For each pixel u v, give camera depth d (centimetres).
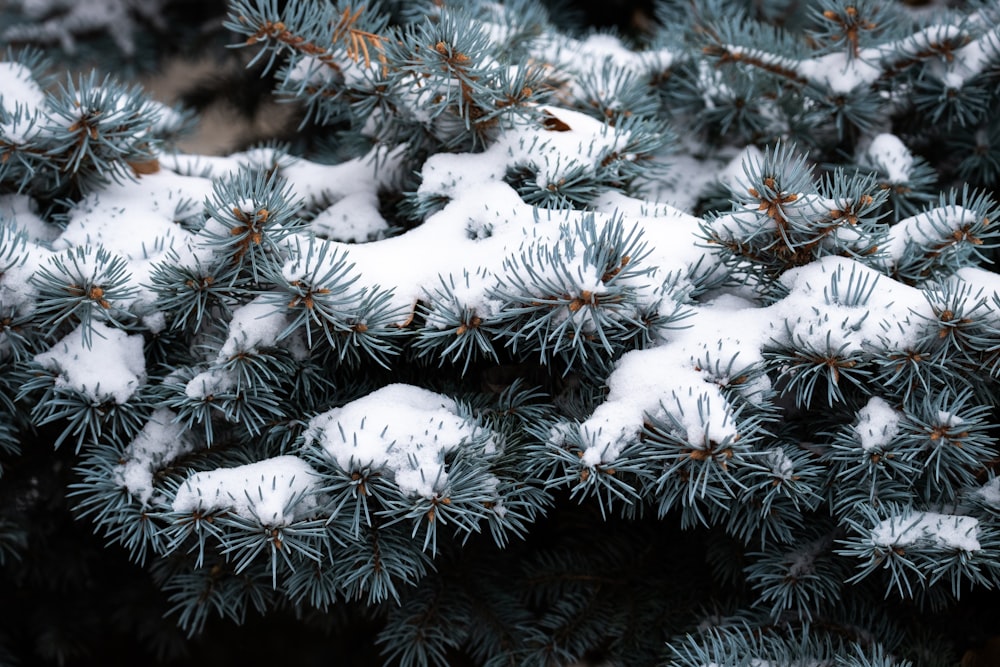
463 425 65
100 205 69
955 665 68
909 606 70
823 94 72
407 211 71
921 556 64
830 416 67
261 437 67
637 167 70
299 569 67
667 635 71
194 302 65
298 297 64
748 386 64
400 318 65
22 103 70
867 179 65
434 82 67
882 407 65
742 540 70
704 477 64
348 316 64
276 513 63
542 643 71
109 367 66
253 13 67
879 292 65
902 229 67
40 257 66
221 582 70
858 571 68
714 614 71
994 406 67
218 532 64
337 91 69
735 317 66
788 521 68
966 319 63
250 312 66
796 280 66
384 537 66
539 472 65
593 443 63
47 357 65
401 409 65
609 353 65
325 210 72
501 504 65
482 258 65
